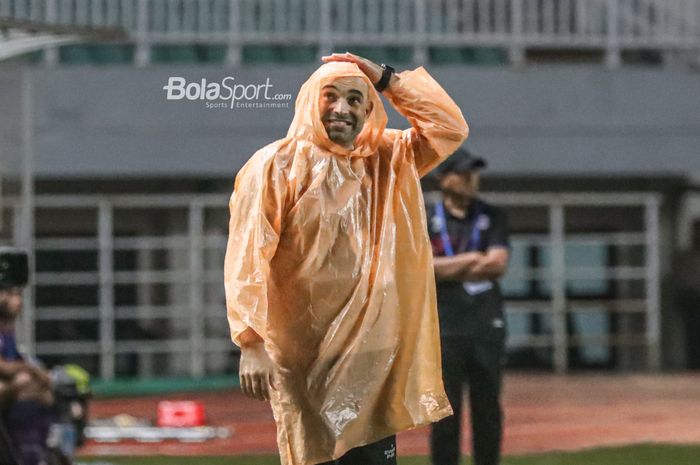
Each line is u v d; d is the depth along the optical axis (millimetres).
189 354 79812
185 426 54812
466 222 34219
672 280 83688
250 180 21703
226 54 80438
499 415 33969
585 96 81438
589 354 84000
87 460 45406
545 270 82438
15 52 44156
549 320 83125
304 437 21984
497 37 80625
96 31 43375
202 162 78938
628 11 82250
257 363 21172
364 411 21875
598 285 83875
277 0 79188
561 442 50250
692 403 64125
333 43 78875
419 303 22391
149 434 52281
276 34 78000
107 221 78625
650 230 82125
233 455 47000
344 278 21859
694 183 84250
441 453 33500
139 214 80625
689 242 84562
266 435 54125
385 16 79875
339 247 21859
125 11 77875
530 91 81188
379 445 22500
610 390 70938
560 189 83250
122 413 62781
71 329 79312
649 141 81688
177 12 78750
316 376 21875
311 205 21719
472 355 33438
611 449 47531
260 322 21141
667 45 82000
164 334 79750
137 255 80375
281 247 21844
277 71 70625
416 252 22438
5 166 76875
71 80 78062
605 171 81500
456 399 33375
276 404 22156
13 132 77125
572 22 82438
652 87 81812
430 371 22328
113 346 78688
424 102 22922
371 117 22297
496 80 81000
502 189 82938
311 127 21938
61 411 35844
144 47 78500
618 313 83875
